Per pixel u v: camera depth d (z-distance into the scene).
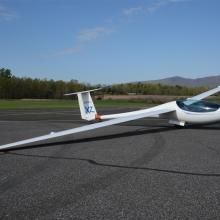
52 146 11.98
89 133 15.62
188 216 5.16
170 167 8.34
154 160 9.20
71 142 12.88
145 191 6.41
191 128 16.84
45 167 8.60
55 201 5.94
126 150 10.88
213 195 6.11
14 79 90.12
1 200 6.04
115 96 77.38
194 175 7.54
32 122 22.23
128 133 15.37
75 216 5.25
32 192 6.47
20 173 7.99
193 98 18.83
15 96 88.12
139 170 8.09
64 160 9.44
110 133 15.46
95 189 6.60
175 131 15.78
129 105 47.38
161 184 6.86
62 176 7.64
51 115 28.81
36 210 5.53
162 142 12.43
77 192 6.43
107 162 9.06
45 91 90.31
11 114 30.36
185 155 9.85
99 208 5.56
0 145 12.55
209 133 14.91
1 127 19.09
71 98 90.31
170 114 16.67
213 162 8.85
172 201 5.82
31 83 89.56
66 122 22.09
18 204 5.82
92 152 10.62
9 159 9.70
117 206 5.63
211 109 15.57
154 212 5.34
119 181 7.14
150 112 16.06
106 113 30.36
